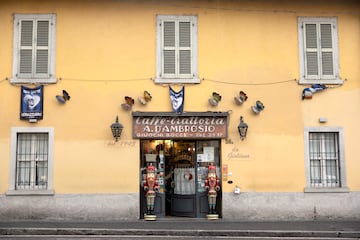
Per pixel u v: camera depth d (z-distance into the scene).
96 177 13.88
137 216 13.84
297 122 14.32
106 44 14.26
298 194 14.12
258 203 14.05
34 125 13.91
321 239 11.65
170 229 12.24
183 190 14.53
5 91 13.94
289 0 14.64
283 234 11.97
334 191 14.13
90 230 12.09
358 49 14.64
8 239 11.33
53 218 13.72
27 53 14.09
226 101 14.25
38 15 14.22
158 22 14.37
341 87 14.50
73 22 14.27
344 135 14.35
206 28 14.44
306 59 14.51
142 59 14.23
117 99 14.10
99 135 13.99
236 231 12.01
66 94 13.87
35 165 14.00
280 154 14.22
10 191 13.63
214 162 14.42
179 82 14.20
